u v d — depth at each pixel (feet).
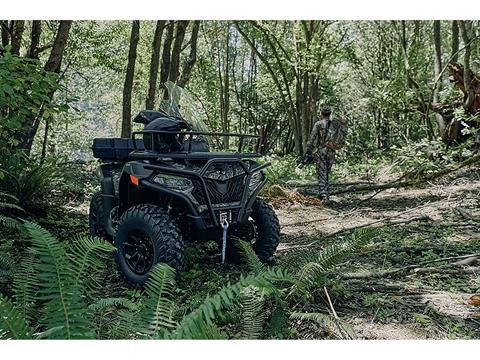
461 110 36.63
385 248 20.06
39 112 22.58
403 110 50.11
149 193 18.17
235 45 106.11
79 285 10.03
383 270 17.01
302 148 77.25
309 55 70.90
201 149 20.67
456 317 13.19
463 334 12.22
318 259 14.06
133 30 47.50
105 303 11.35
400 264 18.31
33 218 26.32
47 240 9.73
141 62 81.20
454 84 44.01
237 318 12.28
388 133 96.17
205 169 16.65
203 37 95.50
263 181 18.48
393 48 89.61
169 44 50.08
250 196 17.92
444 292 15.03
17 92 20.99
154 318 9.86
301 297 13.73
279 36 86.07
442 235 22.36
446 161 35.04
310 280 13.73
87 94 84.17
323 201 33.58
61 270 9.44
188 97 23.72
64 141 62.95
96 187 33.42
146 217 16.26
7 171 25.55
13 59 19.65
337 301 14.16
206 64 98.48
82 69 77.82
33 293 12.26
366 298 14.29
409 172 36.04
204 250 20.16
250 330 11.04
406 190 36.52
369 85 91.66
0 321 8.56
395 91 49.96
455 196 31.78
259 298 11.55
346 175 49.65
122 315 11.06
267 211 19.02
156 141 17.89
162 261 15.81
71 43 60.70
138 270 16.71
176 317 13.19
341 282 15.29
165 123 17.99
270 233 18.81
